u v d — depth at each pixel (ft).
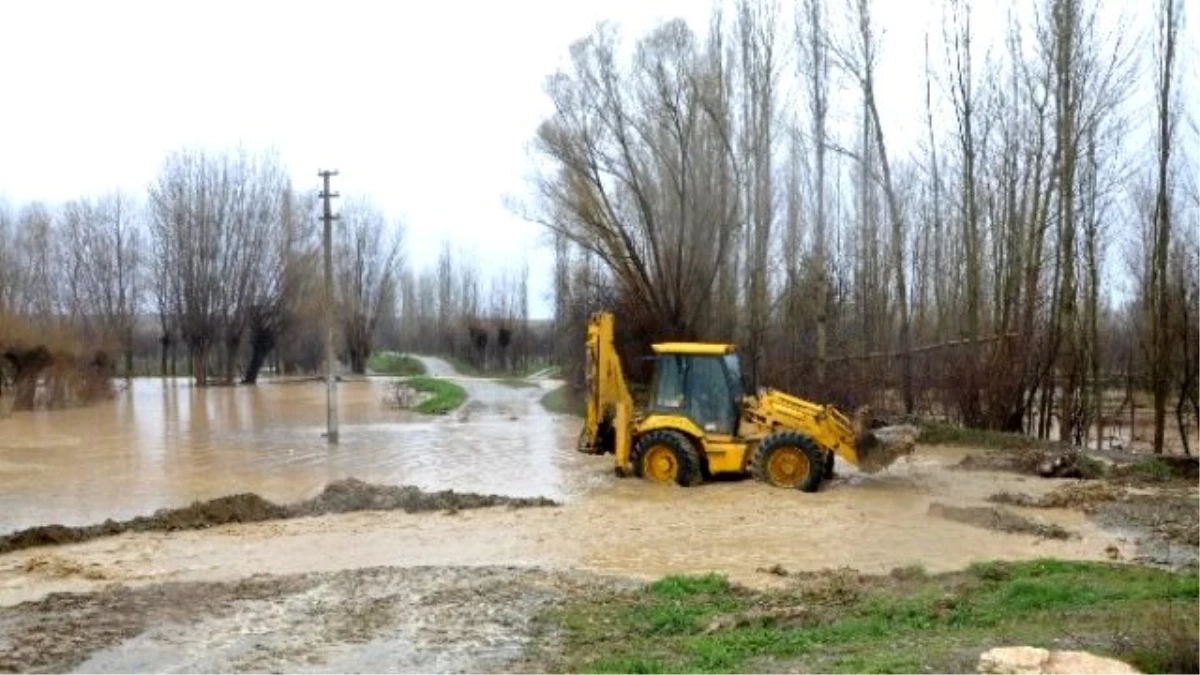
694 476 58.39
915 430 80.33
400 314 361.71
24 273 233.76
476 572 38.63
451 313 329.93
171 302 224.53
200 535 47.26
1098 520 48.93
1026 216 94.32
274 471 72.28
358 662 28.25
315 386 199.62
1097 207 94.32
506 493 60.08
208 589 36.24
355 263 268.21
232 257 212.43
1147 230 103.14
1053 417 97.86
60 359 141.08
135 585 37.50
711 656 26.68
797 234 115.75
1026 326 84.48
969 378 84.84
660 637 29.81
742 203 113.39
